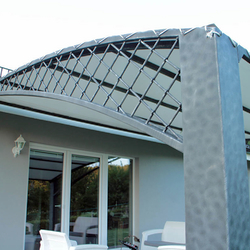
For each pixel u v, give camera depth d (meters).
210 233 1.54
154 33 2.23
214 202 1.55
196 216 1.62
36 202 5.85
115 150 7.22
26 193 5.57
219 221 1.51
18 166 5.53
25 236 5.58
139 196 7.60
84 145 6.60
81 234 6.41
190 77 1.79
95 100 4.95
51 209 6.04
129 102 4.92
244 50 1.95
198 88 1.73
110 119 5.89
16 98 4.71
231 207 1.52
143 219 7.57
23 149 5.65
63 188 6.30
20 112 5.68
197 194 1.63
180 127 6.41
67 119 5.96
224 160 1.54
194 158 1.68
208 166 1.61
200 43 1.77
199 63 1.75
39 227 5.80
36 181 5.93
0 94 4.28
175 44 2.09
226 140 1.58
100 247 4.52
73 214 6.37
